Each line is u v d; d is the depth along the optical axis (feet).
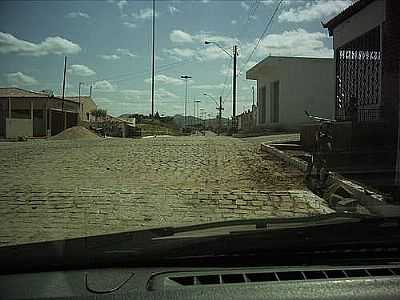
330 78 116.37
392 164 35.70
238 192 31.30
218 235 15.52
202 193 31.01
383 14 46.37
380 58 46.85
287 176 37.65
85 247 15.94
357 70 53.06
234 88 135.74
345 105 54.70
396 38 44.21
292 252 13.98
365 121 44.04
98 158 51.80
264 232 15.65
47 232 20.94
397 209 22.31
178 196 30.09
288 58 115.85
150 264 13.28
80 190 31.89
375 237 14.83
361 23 51.49
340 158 36.50
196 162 48.26
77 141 81.30
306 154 46.62
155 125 180.96
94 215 24.85
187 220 23.73
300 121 115.44
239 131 138.21
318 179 33.83
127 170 42.96
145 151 58.90
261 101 140.67
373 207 24.14
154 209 26.50
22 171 41.96
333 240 14.58
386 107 44.70
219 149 61.00
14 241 18.94
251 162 47.32
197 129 239.91
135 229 20.61
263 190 31.94
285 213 25.38
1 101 104.78
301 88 116.06
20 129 106.93
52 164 46.83
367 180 30.94
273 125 120.26
